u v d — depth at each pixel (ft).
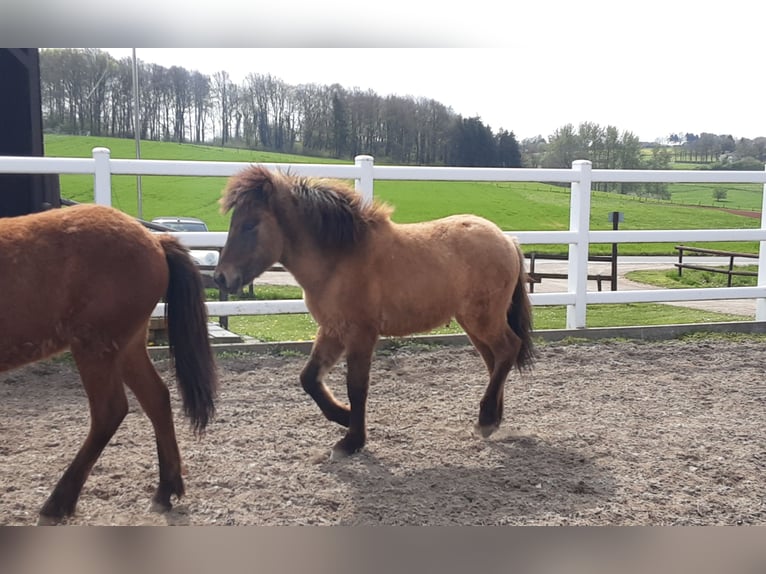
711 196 160.04
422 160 133.49
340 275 14.62
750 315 37.58
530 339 17.28
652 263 69.51
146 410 11.95
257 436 15.65
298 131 136.56
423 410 17.87
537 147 167.12
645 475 13.65
